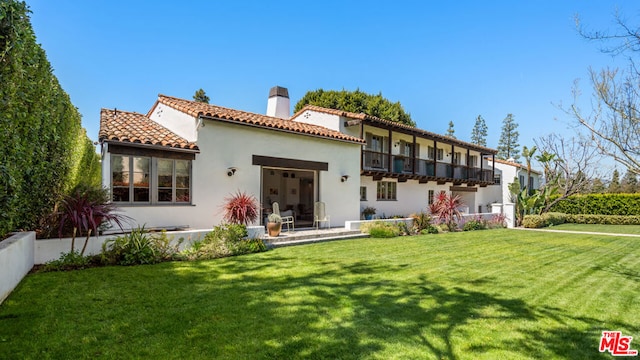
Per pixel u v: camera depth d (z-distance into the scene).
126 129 10.55
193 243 8.93
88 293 5.44
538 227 19.88
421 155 22.91
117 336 3.98
